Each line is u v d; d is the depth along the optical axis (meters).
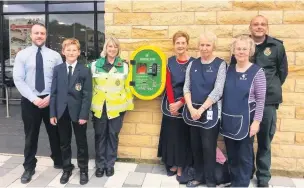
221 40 3.73
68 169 3.55
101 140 3.63
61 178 3.49
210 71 3.19
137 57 3.71
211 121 3.19
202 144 3.28
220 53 3.74
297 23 3.56
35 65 3.42
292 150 3.71
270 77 3.26
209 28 3.74
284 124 3.70
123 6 3.89
